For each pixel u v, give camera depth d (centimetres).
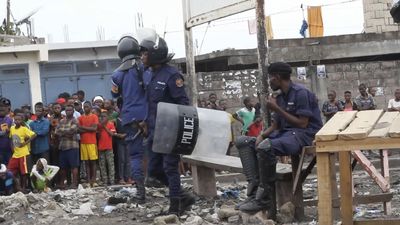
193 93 1105
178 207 712
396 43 2147
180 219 700
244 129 1488
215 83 1864
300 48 2103
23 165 1220
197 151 720
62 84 2539
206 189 884
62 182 1263
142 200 812
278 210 681
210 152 728
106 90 2584
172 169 704
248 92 1880
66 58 2544
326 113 1592
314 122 648
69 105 1271
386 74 1980
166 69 722
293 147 629
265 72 800
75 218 750
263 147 624
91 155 1289
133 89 805
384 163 746
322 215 450
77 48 2533
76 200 868
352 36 2133
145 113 796
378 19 2311
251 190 661
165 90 718
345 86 1964
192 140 670
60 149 1256
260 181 640
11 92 2473
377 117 527
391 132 432
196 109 682
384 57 2241
